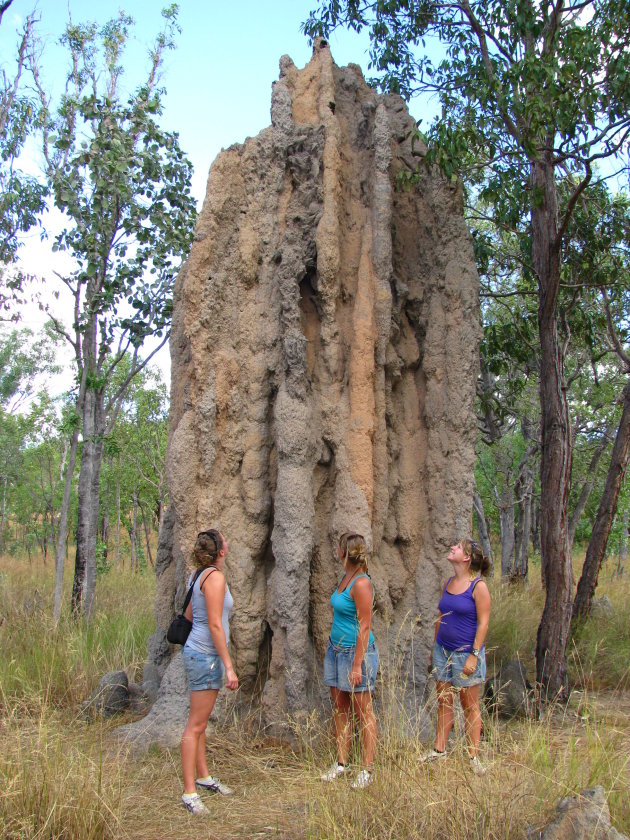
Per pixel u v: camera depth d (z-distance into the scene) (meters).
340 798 4.31
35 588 12.78
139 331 11.96
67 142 11.96
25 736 5.51
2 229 13.23
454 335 6.95
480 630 5.42
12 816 4.07
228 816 4.67
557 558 7.89
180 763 5.59
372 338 6.58
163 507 22.80
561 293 11.38
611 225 10.30
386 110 7.14
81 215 11.60
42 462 26.75
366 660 5.15
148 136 11.88
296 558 6.20
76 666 7.60
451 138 6.92
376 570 6.48
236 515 6.68
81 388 11.75
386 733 4.96
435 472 6.85
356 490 6.38
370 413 6.51
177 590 7.09
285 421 6.43
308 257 6.83
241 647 6.42
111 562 21.66
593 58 7.00
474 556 5.67
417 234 7.37
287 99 7.21
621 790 4.45
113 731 6.32
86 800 4.31
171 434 7.62
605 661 8.70
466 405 6.82
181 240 11.86
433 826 3.99
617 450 9.98
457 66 9.12
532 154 7.36
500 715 6.97
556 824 3.83
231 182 7.14
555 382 8.18
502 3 7.42
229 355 6.86
